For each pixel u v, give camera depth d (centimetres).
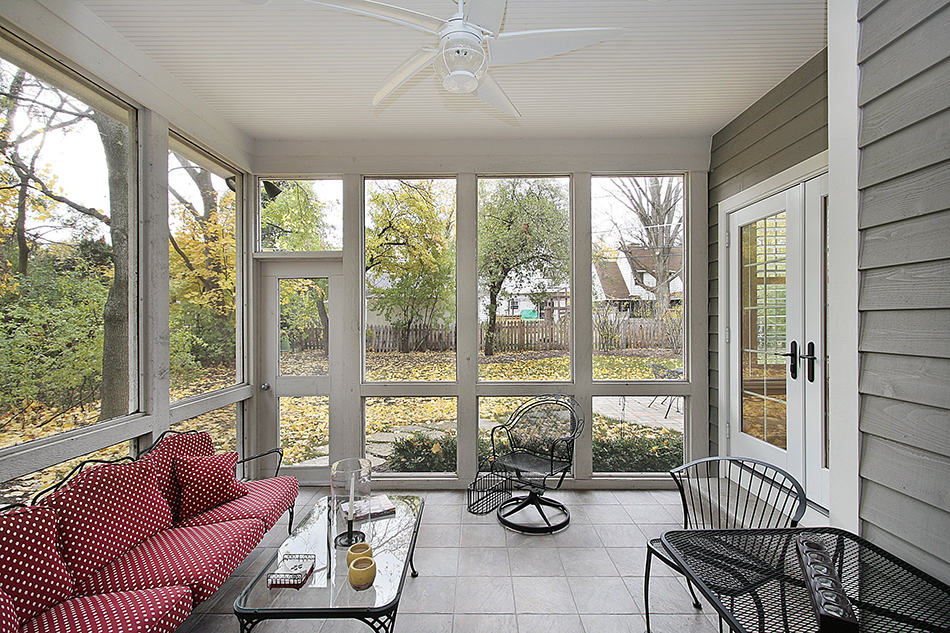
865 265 148
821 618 115
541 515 308
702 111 330
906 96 134
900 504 138
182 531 212
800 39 242
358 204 378
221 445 342
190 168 305
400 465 382
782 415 296
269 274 386
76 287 216
